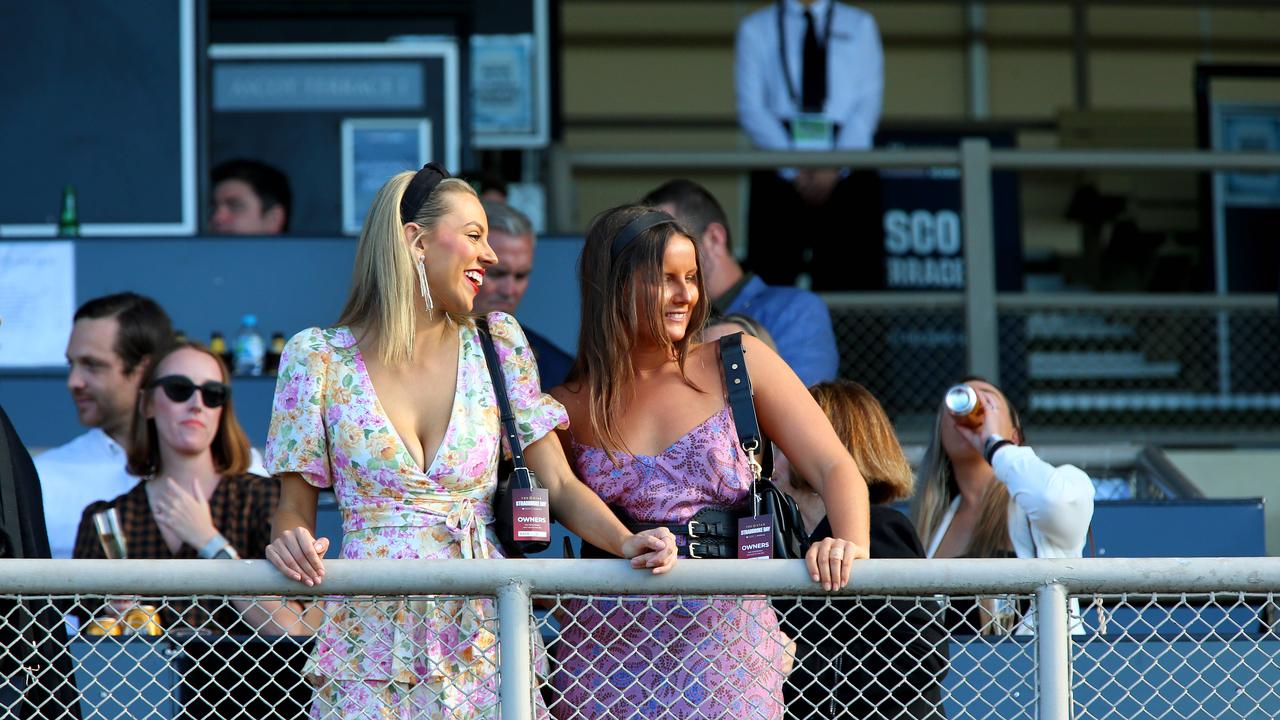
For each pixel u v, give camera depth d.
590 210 34.84
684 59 40.97
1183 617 16.23
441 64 27.95
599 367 12.16
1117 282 34.69
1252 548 18.36
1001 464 15.33
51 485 18.70
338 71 27.83
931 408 27.33
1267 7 41.28
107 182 25.05
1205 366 28.48
